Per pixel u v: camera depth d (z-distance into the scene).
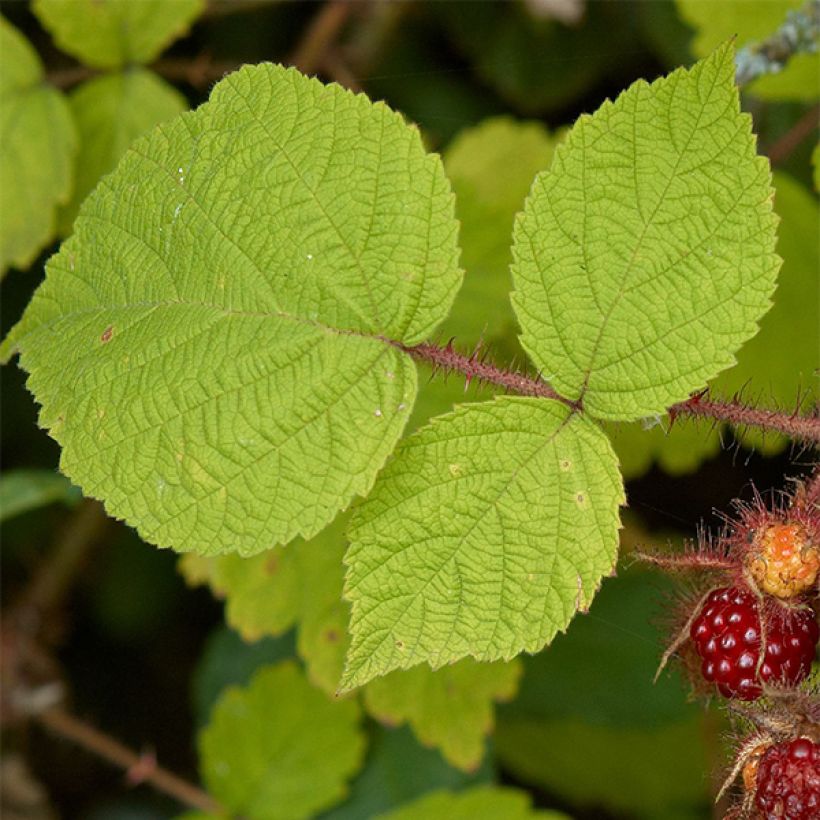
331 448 0.44
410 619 0.44
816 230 0.53
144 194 0.45
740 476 0.56
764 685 0.44
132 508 0.44
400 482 0.44
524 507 0.44
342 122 0.45
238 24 0.60
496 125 0.57
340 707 0.53
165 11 0.53
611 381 0.44
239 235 0.45
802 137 0.53
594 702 0.55
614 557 0.44
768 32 0.52
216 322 0.45
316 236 0.45
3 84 0.52
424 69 0.61
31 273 0.58
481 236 0.53
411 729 0.54
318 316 0.45
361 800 0.53
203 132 0.45
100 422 0.44
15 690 0.56
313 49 0.57
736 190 0.44
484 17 0.60
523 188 0.56
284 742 0.53
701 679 0.46
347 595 0.44
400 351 0.45
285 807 0.53
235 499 0.44
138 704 0.61
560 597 0.44
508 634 0.44
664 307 0.44
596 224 0.44
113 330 0.45
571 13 0.58
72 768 0.59
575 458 0.44
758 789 0.44
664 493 0.56
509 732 0.57
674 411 0.45
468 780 0.54
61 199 0.52
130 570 0.60
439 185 0.44
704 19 0.53
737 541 0.45
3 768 0.56
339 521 0.50
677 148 0.44
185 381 0.44
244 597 0.50
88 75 0.53
